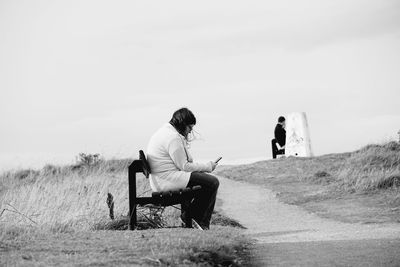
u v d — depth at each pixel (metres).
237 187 17.92
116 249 6.20
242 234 8.44
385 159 18.89
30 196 10.91
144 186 14.12
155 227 9.33
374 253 6.40
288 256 6.48
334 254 6.45
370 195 14.26
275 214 12.76
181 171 8.87
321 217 11.89
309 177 17.97
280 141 24.39
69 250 6.21
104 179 13.68
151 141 9.10
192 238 6.93
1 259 5.73
